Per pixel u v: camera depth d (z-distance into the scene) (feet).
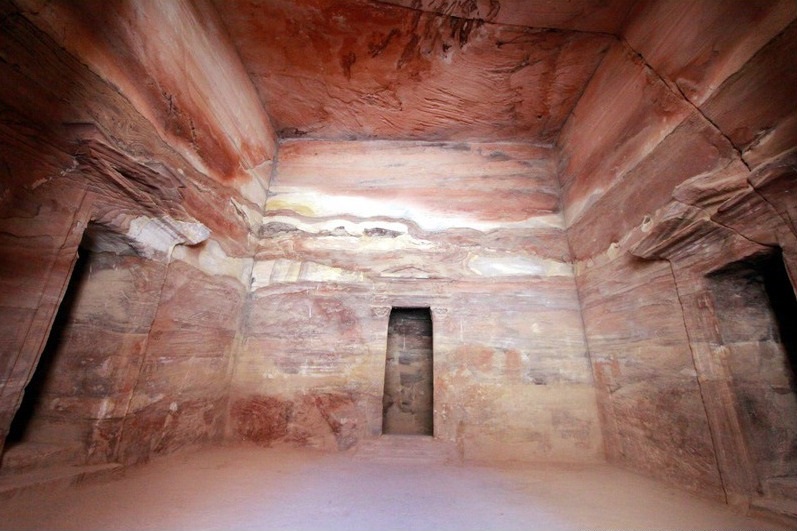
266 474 9.24
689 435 8.69
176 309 10.40
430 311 14.73
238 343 13.73
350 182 16.67
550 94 14.39
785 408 7.48
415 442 12.38
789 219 6.50
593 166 13.33
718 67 7.93
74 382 8.28
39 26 6.11
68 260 6.99
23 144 6.10
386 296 14.47
